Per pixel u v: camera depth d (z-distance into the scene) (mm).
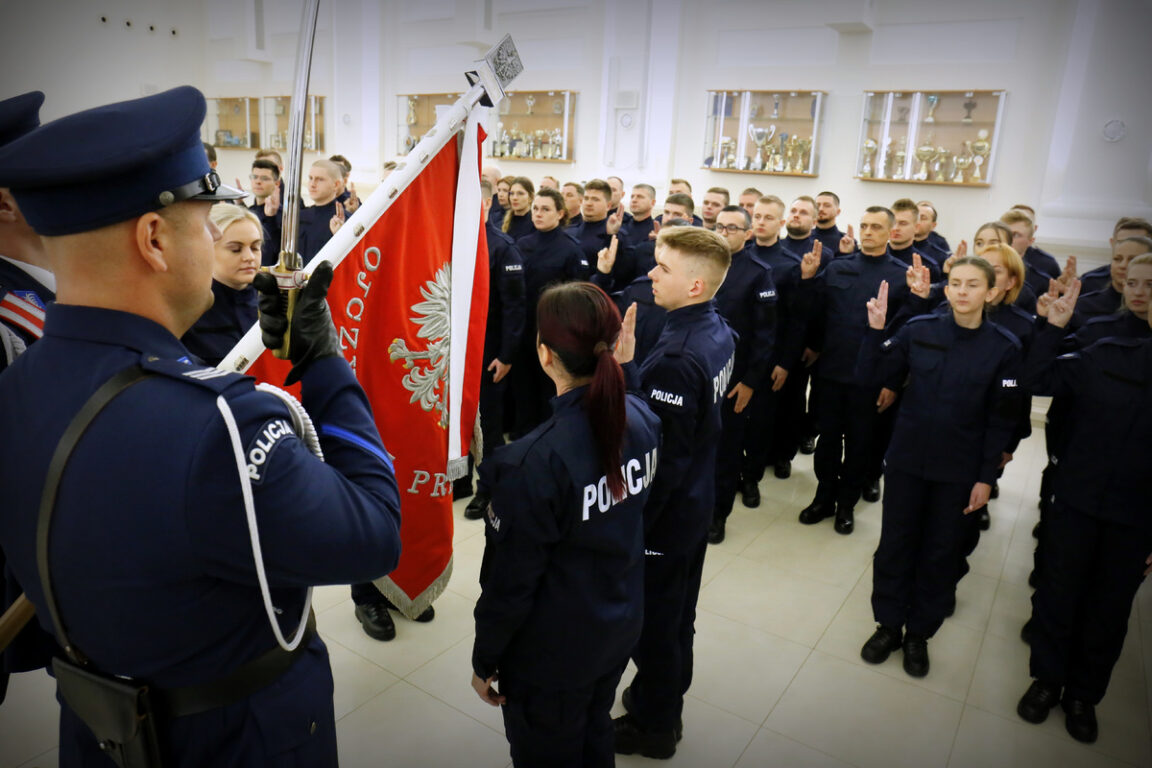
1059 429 2439
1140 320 2514
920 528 2445
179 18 10539
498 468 1277
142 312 772
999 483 4117
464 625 2529
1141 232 3559
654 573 1793
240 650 824
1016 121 5797
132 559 716
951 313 2355
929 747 2074
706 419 1746
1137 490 2008
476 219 1634
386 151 9562
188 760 823
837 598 2824
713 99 7027
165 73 10562
